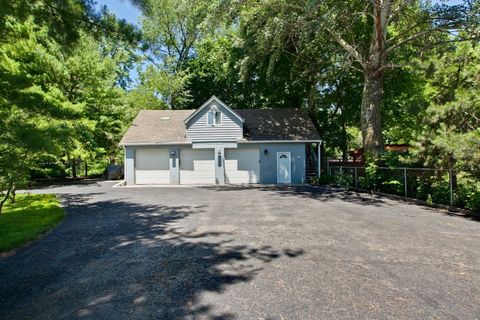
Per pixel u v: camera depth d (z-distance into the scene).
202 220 7.98
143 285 3.96
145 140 19.61
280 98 24.34
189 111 23.38
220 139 19.55
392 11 15.12
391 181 12.15
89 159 21.03
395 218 8.05
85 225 7.57
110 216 8.70
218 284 3.95
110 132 23.39
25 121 7.68
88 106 21.08
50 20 6.77
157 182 19.81
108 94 22.53
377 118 15.45
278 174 19.55
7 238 6.14
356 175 15.20
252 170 19.70
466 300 3.47
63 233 6.79
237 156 19.70
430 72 10.98
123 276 4.27
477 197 8.12
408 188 11.61
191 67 29.39
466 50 10.38
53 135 7.72
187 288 3.85
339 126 25.69
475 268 4.43
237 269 4.47
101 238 6.31
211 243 5.82
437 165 9.70
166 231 6.81
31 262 4.91
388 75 20.80
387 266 4.52
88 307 3.40
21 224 7.43
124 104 25.33
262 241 5.91
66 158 18.14
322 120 25.25
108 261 4.89
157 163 19.86
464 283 3.92
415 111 11.10
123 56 24.34
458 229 6.79
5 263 4.88
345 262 4.71
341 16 14.37
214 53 24.89
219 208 9.87
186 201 11.55
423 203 10.38
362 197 12.41
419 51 15.30
